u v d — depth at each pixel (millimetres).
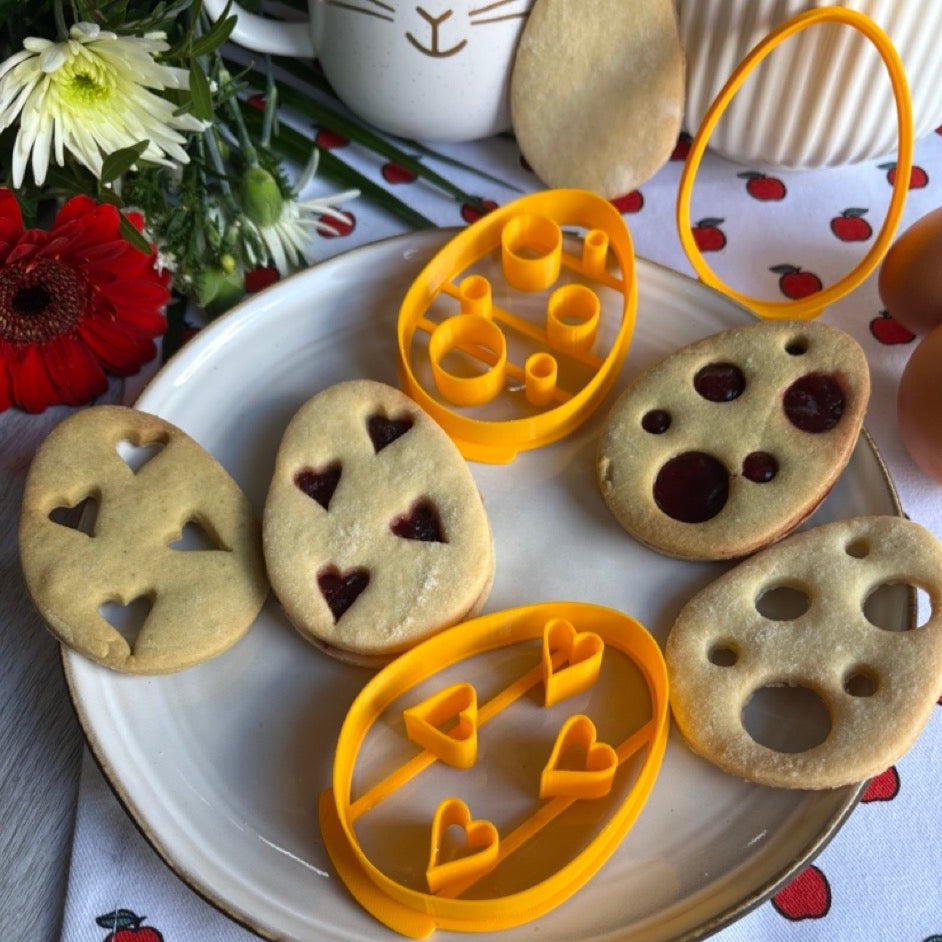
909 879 233
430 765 237
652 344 293
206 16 300
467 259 301
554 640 246
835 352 269
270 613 256
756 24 287
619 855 224
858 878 234
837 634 238
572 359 290
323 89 350
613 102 306
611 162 319
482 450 277
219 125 311
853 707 228
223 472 266
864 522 252
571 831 226
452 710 240
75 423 268
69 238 261
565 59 301
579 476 274
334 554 251
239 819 230
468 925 212
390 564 249
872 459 262
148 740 237
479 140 348
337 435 267
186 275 295
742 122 313
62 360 285
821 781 221
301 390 289
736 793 230
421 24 290
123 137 261
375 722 243
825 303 302
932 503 281
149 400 277
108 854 233
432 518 258
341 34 302
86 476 261
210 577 250
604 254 291
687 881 220
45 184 291
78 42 245
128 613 249
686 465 264
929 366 266
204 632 243
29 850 240
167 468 264
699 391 273
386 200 329
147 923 226
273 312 294
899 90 274
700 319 291
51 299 275
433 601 243
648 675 243
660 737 226
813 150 319
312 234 323
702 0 288
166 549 253
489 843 220
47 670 260
